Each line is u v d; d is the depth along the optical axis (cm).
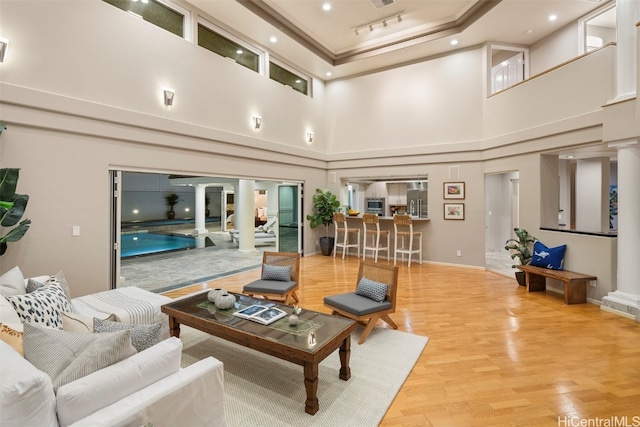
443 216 716
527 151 563
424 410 223
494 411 221
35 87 359
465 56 687
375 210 982
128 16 443
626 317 392
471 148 675
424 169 738
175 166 507
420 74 738
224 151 582
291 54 709
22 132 355
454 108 700
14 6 345
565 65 497
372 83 798
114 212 437
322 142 853
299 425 207
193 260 764
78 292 400
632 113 387
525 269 507
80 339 159
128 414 139
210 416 179
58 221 383
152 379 161
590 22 588
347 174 838
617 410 221
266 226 1118
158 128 473
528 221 566
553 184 553
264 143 663
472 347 316
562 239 500
